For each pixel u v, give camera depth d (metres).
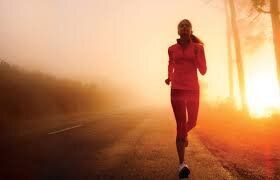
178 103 5.23
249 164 5.91
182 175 5.04
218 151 7.26
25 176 5.24
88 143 8.48
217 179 4.96
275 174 5.20
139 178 5.07
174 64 5.36
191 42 5.33
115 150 7.42
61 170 5.60
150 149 7.49
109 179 5.04
